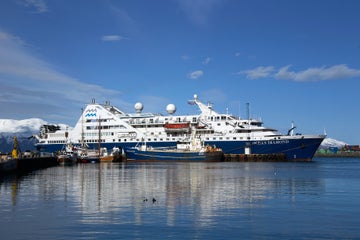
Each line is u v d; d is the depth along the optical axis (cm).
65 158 12644
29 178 6619
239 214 3064
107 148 15788
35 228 2570
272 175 7219
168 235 2402
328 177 6844
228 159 14225
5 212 3125
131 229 2545
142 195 4175
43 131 17350
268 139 13962
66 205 3472
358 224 2736
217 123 14775
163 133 15262
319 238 2375
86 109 16350
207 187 5006
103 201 3712
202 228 2584
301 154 13825
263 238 2361
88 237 2350
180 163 13112
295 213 3120
